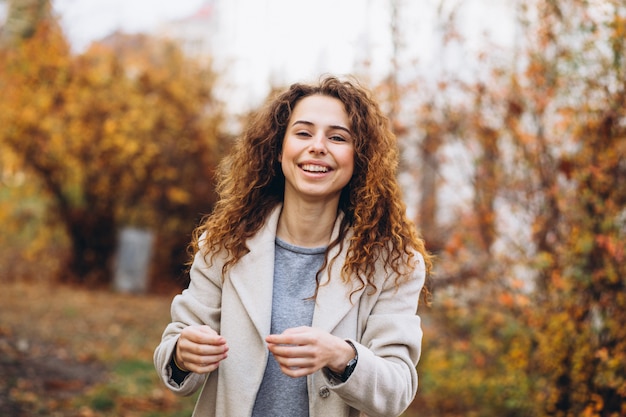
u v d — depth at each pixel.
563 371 3.88
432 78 5.05
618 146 3.73
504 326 4.43
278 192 2.10
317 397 1.85
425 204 5.58
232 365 1.87
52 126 9.82
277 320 1.91
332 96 2.02
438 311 4.95
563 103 4.11
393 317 1.89
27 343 6.24
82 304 8.75
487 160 4.63
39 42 9.86
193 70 10.70
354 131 1.98
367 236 1.94
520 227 4.37
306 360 1.63
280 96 2.10
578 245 3.72
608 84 3.75
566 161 3.82
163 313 8.71
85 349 6.35
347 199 2.06
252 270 1.94
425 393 5.49
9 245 11.01
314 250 1.98
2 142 9.80
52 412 4.55
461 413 5.09
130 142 9.95
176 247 10.84
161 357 1.86
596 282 3.69
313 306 1.92
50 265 10.73
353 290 1.90
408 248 1.98
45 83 9.88
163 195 10.53
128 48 11.86
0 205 10.71
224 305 1.94
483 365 4.82
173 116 10.28
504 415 4.74
